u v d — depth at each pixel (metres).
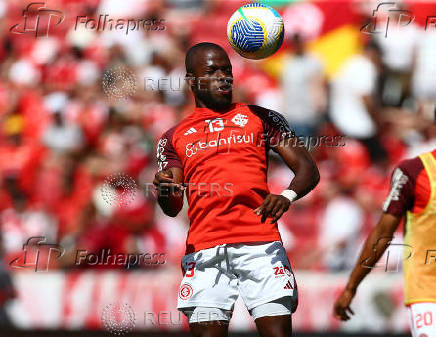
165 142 15.50
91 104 36.66
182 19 39.12
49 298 29.12
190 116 15.56
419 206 14.98
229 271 14.47
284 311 14.06
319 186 33.56
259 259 14.27
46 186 34.69
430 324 14.66
